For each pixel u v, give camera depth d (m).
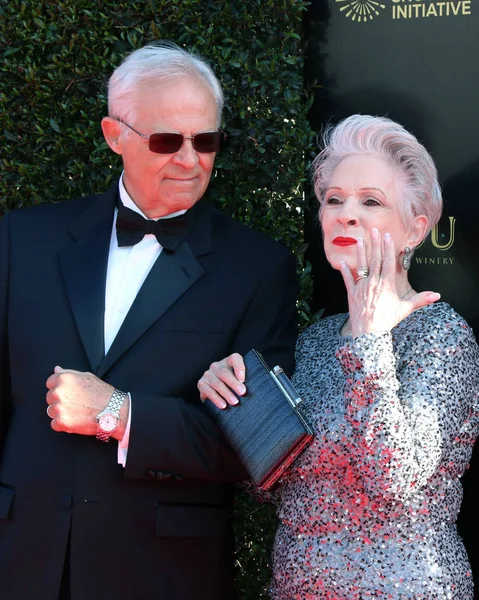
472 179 4.92
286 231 5.13
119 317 4.21
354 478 3.54
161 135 4.05
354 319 3.41
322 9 5.08
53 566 3.94
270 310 4.25
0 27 5.24
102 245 4.29
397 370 3.54
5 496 4.05
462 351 3.56
